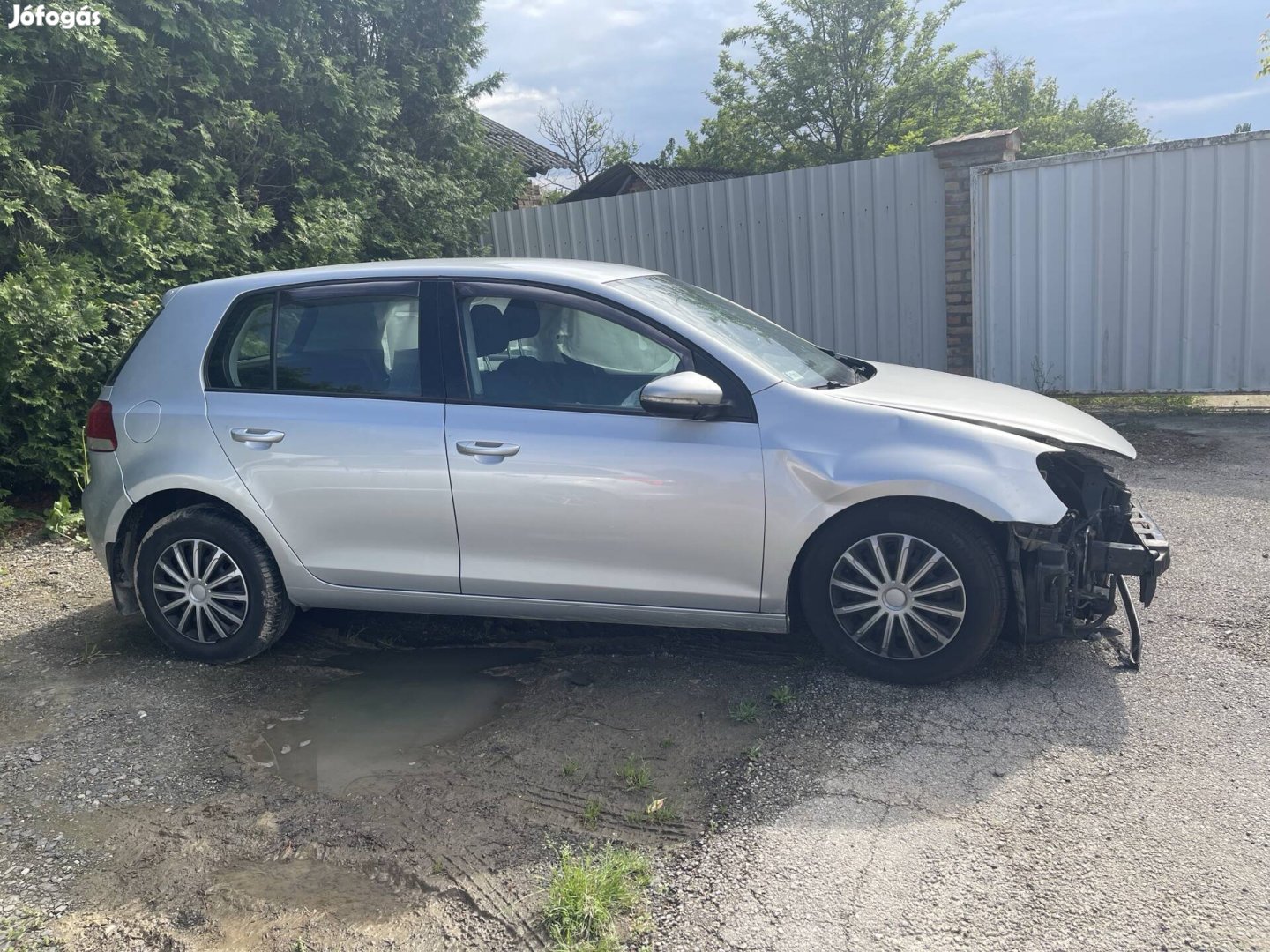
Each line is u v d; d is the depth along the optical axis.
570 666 4.17
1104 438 3.83
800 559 3.78
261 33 8.41
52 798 3.30
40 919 2.68
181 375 4.30
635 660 4.18
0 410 6.61
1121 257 8.45
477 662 4.29
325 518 4.07
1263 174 7.79
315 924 2.62
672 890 2.66
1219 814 2.84
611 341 3.86
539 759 3.40
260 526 4.15
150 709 3.95
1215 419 8.15
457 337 4.00
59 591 5.47
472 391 3.94
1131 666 3.81
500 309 3.99
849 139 32.12
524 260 4.36
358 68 9.73
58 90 7.13
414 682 4.12
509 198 12.08
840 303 9.89
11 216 6.37
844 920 2.49
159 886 2.82
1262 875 2.56
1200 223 8.09
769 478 3.62
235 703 3.99
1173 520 5.62
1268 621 4.15
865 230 9.59
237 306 4.32
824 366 4.30
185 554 4.31
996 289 9.00
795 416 3.66
